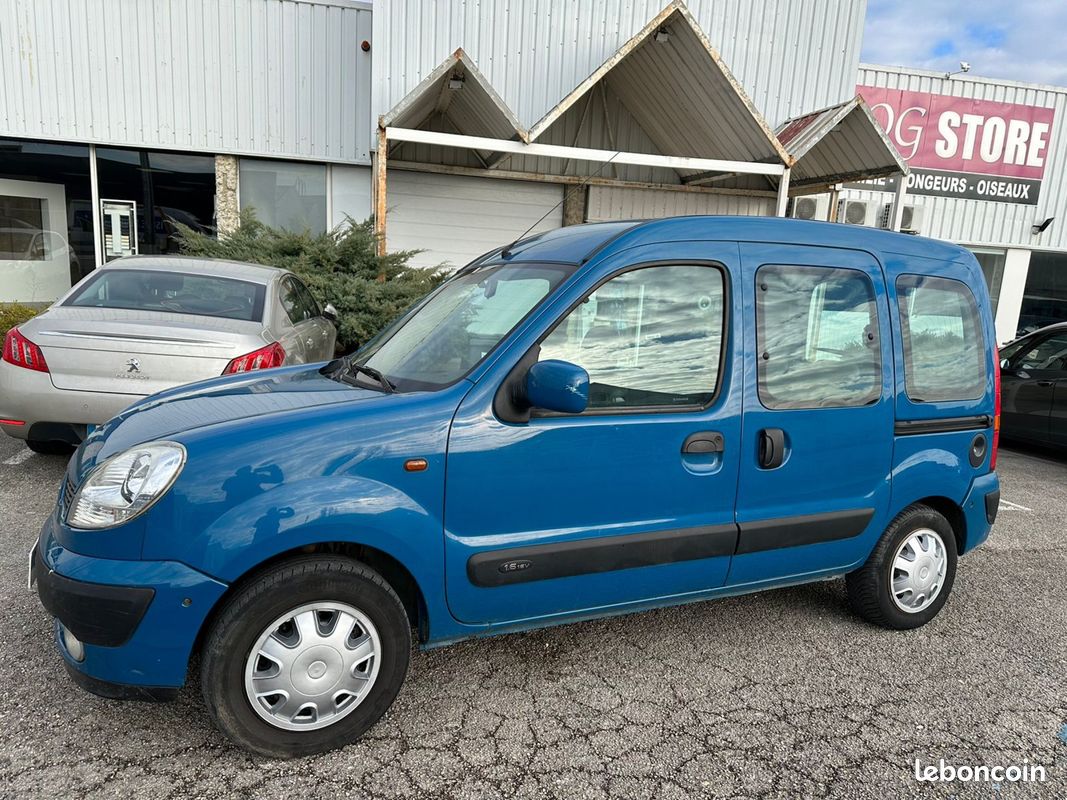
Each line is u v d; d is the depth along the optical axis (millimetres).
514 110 10961
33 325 4746
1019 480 7109
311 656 2430
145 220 10641
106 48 9992
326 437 2428
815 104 12008
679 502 2918
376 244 9344
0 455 5852
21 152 10117
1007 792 2465
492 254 3578
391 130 8523
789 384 3107
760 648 3404
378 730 2674
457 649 3309
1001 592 4219
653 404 2875
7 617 3322
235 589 2402
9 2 9641
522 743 2631
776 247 3139
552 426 2676
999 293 14258
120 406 4590
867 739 2736
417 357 3002
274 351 4906
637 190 12047
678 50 9227
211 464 2322
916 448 3449
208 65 10281
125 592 2254
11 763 2404
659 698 2957
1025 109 13430
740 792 2420
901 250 3463
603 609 2930
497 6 10570
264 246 9320
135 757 2461
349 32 10562
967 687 3131
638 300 2857
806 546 3211
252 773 2410
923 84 12953
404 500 2484
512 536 2672
